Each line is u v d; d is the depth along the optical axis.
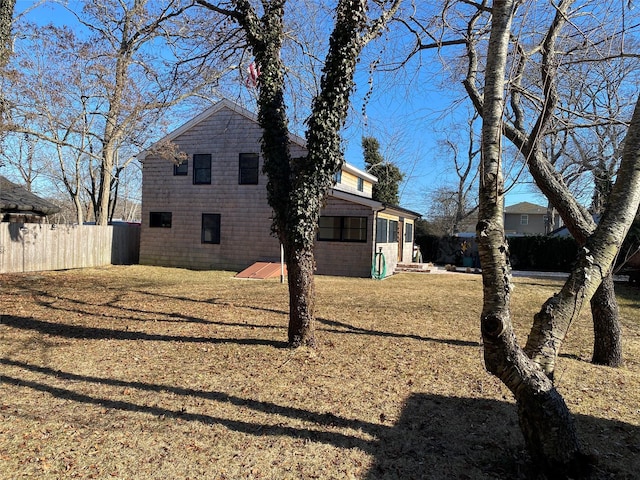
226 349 5.78
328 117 5.38
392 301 10.09
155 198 18.55
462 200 32.81
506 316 2.85
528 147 5.03
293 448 3.31
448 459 3.20
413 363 5.34
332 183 5.66
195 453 3.21
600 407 4.15
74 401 4.11
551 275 19.56
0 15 6.40
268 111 5.70
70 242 16.69
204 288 11.98
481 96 6.01
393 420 3.81
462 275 17.58
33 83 13.03
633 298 12.13
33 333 6.61
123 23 10.04
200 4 6.18
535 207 42.88
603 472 2.98
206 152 17.77
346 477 2.94
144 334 6.59
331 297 10.49
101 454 3.18
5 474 2.89
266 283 13.27
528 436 2.96
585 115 5.28
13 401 4.08
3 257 14.34
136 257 19.98
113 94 14.78
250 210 17.28
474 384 4.68
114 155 24.05
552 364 3.07
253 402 4.12
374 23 5.64
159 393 4.31
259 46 5.72
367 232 15.54
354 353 5.67
